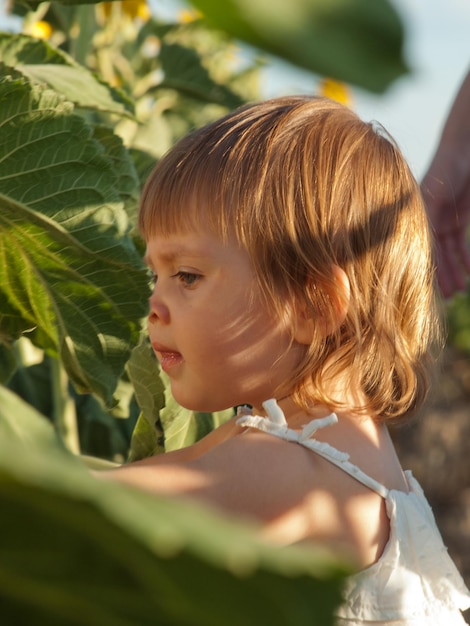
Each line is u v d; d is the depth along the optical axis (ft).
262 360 3.84
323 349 3.89
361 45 0.73
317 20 0.73
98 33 7.30
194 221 3.86
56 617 1.15
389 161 4.29
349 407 3.91
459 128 6.99
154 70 7.85
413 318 4.31
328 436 3.78
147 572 1.00
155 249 3.97
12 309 4.20
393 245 4.17
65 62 4.92
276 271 3.85
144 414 4.30
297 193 3.94
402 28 0.73
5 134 3.75
